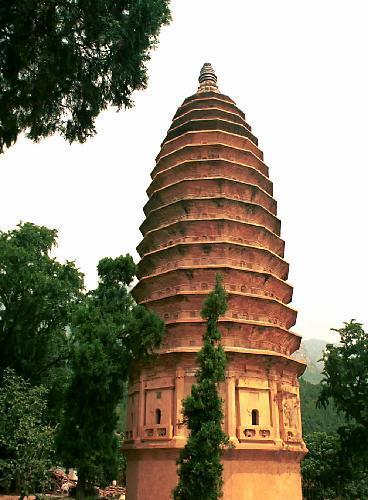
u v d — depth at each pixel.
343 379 33.62
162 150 41.31
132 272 31.91
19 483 36.31
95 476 27.36
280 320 34.00
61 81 17.11
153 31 17.94
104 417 27.12
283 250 38.69
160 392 29.52
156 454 27.98
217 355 23.42
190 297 31.19
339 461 36.41
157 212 36.81
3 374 39.78
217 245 33.12
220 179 35.78
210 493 20.77
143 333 28.56
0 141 16.67
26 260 42.09
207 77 46.72
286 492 28.30
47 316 43.59
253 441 27.73
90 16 16.16
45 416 39.03
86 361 26.70
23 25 15.18
